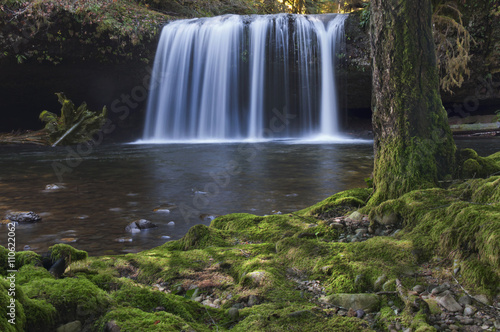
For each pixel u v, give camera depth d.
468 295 2.26
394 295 2.37
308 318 2.17
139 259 3.13
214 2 21.78
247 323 2.12
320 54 15.92
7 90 15.54
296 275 2.78
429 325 2.01
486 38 14.11
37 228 4.47
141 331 1.81
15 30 13.68
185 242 3.63
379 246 2.92
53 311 1.87
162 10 19.72
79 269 2.58
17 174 8.09
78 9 13.96
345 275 2.61
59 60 14.64
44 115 14.66
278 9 24.38
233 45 16.39
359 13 15.32
